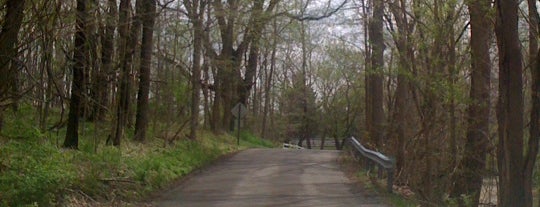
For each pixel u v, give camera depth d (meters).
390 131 23.30
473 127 17.56
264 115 58.41
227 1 26.64
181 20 23.97
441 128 18.94
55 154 15.09
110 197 13.88
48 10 13.89
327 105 68.69
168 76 27.83
